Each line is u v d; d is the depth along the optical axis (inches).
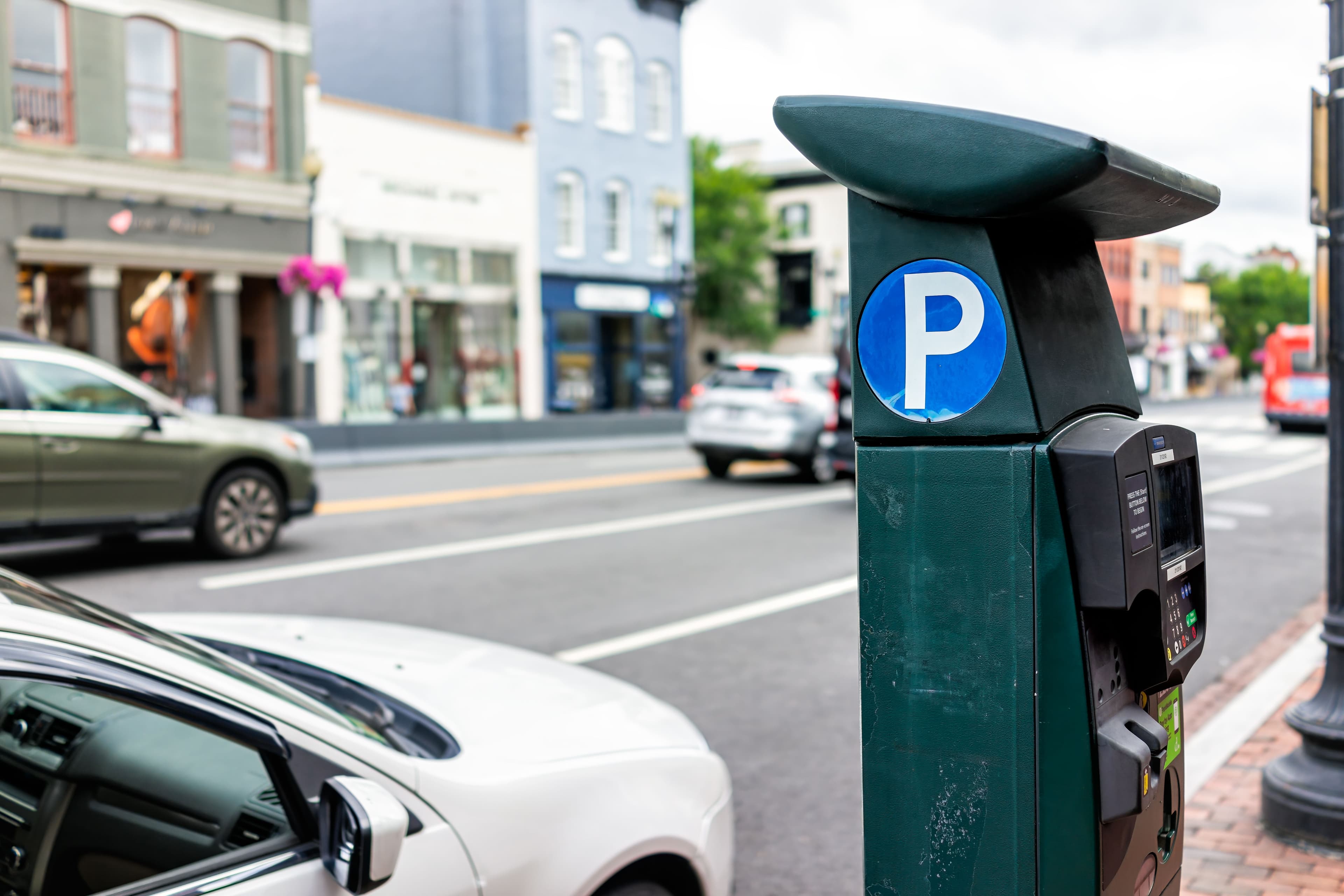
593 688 113.4
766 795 174.1
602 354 1272.1
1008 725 65.9
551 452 839.7
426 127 1051.9
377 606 296.8
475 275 1111.6
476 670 112.7
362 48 1320.1
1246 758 178.1
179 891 69.6
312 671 107.6
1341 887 132.0
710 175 1729.8
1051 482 63.7
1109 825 65.9
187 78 872.9
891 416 67.9
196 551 375.6
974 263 64.4
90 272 820.6
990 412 64.8
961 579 66.6
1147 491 65.8
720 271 1720.0
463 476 637.3
